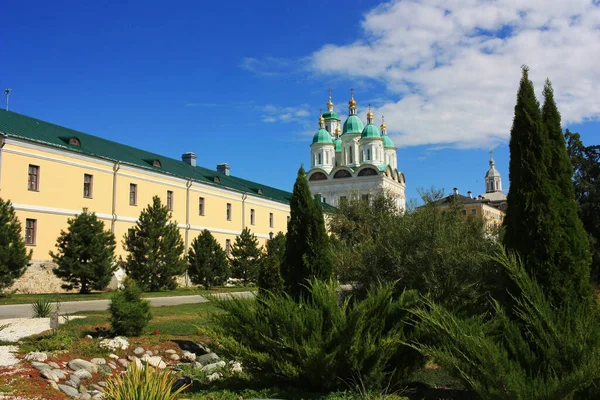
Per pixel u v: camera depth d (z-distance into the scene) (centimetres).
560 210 714
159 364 1170
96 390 945
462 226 1543
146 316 1419
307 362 756
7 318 1670
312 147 8956
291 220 1207
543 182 721
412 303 850
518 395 530
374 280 1445
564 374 556
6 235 2434
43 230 3064
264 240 5566
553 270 689
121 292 1427
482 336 595
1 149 2839
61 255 2914
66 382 947
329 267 1178
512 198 746
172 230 3403
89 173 3450
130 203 3791
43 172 3100
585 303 675
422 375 980
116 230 3619
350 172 8006
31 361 1012
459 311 952
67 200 3253
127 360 1171
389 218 1636
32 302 2256
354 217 3234
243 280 4141
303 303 884
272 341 799
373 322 802
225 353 848
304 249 1178
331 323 811
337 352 763
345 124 9069
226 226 4950
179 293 3148
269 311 843
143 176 3928
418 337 798
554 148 745
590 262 706
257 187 6166
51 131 3450
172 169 4500
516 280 654
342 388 790
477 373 575
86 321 1588
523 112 754
